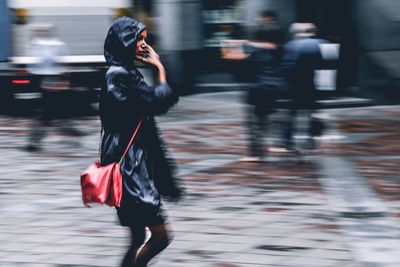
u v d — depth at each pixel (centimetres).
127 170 466
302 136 1257
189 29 2041
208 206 777
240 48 1079
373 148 1189
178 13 2022
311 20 1859
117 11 1783
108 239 654
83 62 1736
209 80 2066
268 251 609
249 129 1062
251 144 1062
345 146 1209
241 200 806
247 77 1064
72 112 1647
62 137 1351
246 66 1062
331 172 977
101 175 461
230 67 2066
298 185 889
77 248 626
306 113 1120
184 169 1007
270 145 1207
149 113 467
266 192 849
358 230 674
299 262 578
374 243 630
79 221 720
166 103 469
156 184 482
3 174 980
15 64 1638
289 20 1858
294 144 1110
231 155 1128
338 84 1844
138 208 467
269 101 1051
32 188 883
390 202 792
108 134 473
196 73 2056
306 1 1861
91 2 1756
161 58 2030
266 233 666
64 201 810
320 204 784
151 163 477
